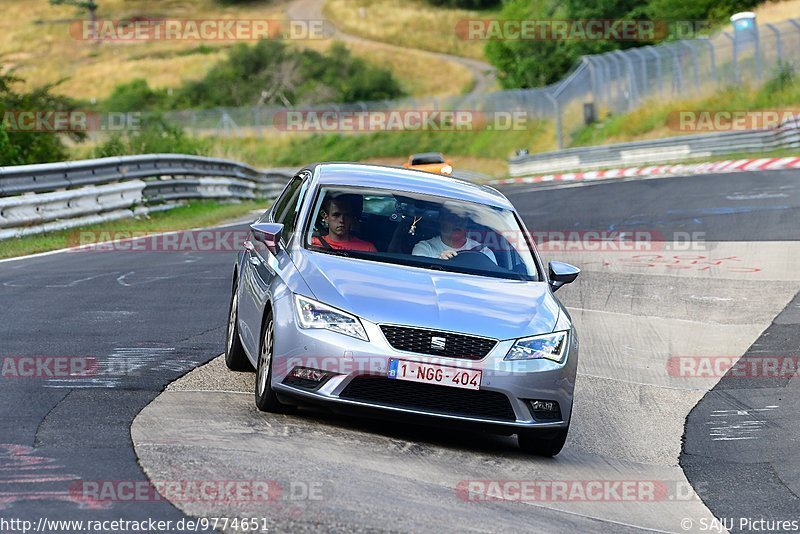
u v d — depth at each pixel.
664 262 56.97
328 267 24.08
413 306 22.94
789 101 164.88
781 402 31.09
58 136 112.19
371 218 26.19
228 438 21.53
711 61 178.00
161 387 25.83
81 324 33.72
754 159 127.56
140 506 17.03
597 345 38.09
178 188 87.12
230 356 28.45
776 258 56.66
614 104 198.12
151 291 42.12
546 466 23.44
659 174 131.50
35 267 47.53
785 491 22.95
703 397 31.64
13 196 60.59
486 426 22.73
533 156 177.00
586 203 90.44
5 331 31.64
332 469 20.20
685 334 40.28
